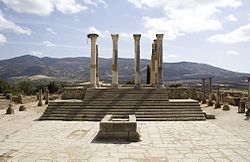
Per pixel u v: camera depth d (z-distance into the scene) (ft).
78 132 55.26
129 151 40.16
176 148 41.73
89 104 79.30
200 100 136.46
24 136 51.11
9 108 90.07
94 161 35.40
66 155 38.19
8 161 35.55
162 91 85.35
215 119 72.95
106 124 47.91
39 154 38.70
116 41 98.53
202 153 38.78
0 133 54.13
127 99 81.66
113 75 97.96
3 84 218.38
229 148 41.47
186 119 71.00
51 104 79.25
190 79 497.46
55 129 58.80
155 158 36.55
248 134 51.96
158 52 95.25
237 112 88.43
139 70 95.61
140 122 67.97
